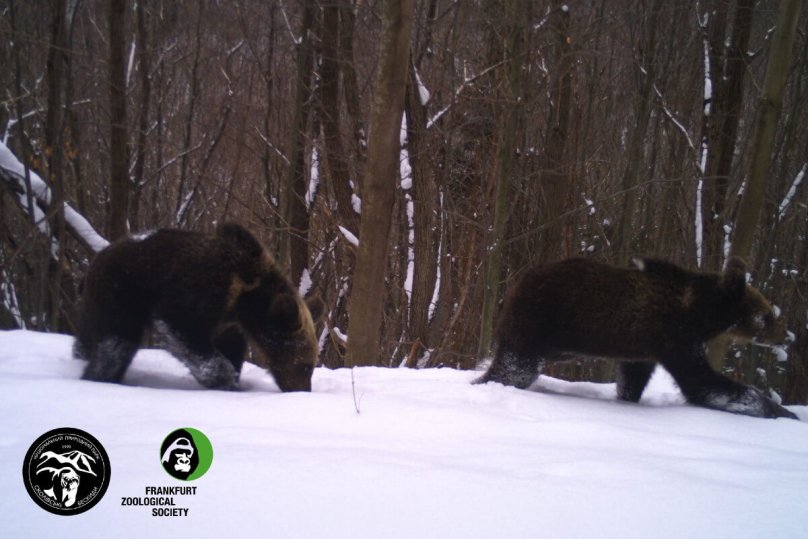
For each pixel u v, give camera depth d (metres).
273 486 2.53
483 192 12.83
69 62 10.30
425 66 14.41
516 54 9.80
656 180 12.38
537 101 12.53
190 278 5.19
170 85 16.16
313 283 15.89
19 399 4.04
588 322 5.65
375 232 8.44
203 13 16.20
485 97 12.12
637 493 2.67
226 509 2.31
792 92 13.66
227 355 6.04
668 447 3.84
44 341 6.68
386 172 8.36
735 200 12.84
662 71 13.73
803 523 2.43
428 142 12.46
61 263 10.21
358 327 8.59
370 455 3.02
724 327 5.75
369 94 15.47
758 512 2.53
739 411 5.40
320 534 2.16
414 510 2.38
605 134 17.14
